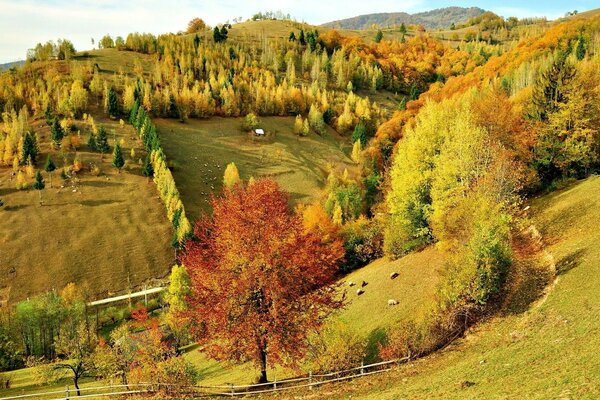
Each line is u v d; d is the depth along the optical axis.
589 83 57.44
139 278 108.50
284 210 32.06
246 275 29.20
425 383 26.19
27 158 138.12
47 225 117.62
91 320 91.12
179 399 31.36
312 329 32.50
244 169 151.62
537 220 46.56
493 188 45.47
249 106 194.88
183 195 134.25
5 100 181.38
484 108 61.22
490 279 33.12
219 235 31.17
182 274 65.94
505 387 20.95
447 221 44.47
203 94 187.00
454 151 49.38
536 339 26.34
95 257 111.38
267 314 30.08
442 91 164.12
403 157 57.44
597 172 55.22
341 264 78.19
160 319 80.75
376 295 50.06
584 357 21.06
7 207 121.62
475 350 29.14
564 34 164.25
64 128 154.75
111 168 143.12
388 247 60.00
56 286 103.00
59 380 57.62
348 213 105.00
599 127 55.50
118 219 123.06
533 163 57.66
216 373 45.06
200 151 157.25
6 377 64.50
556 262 35.53
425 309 35.44
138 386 35.22
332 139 186.88
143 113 161.12
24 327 83.75
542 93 60.59
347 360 32.62
